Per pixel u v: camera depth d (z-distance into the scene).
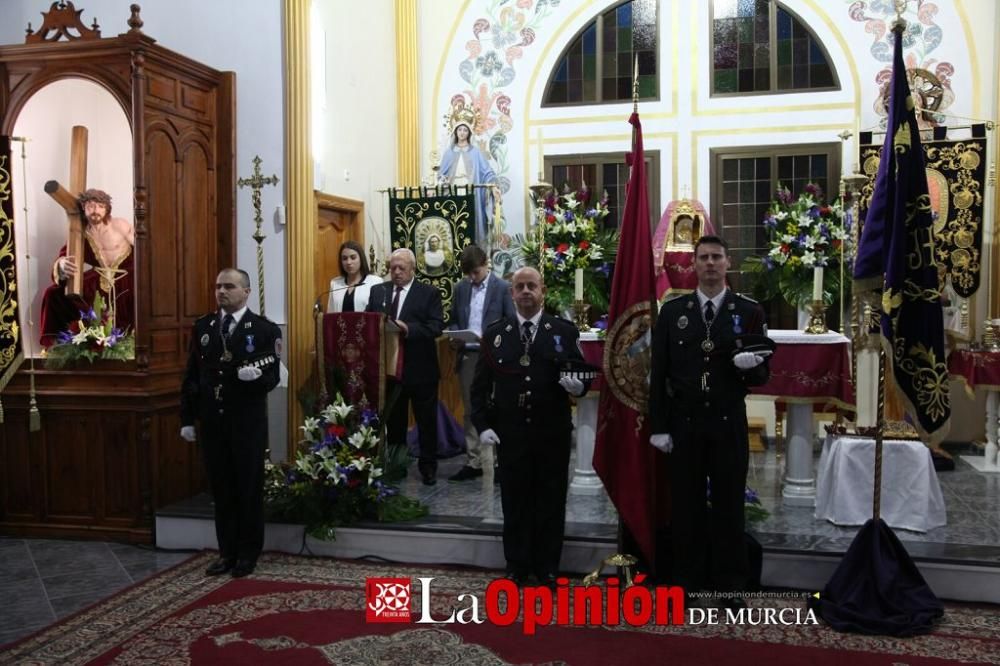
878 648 3.67
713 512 4.16
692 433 4.12
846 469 4.83
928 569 4.25
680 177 8.32
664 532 4.52
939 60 7.73
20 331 5.59
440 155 8.77
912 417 4.12
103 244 5.79
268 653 3.69
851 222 7.30
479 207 7.74
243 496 4.72
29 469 5.59
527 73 8.63
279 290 6.11
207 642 3.81
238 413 4.66
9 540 5.52
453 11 8.75
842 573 4.10
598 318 7.77
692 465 4.15
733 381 4.11
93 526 5.51
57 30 5.56
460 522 4.98
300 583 4.58
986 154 6.99
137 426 5.40
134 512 5.44
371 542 4.98
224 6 6.16
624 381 4.43
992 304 7.41
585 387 4.18
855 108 7.95
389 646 3.74
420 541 4.91
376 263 8.01
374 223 8.02
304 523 5.08
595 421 5.72
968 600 4.21
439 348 7.85
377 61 8.16
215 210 6.15
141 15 6.33
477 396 4.50
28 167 5.90
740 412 4.13
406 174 8.64
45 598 4.44
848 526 4.81
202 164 6.02
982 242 7.25
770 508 5.30
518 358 4.35
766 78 8.18
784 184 8.12
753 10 8.18
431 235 7.44
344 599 4.33
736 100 8.20
